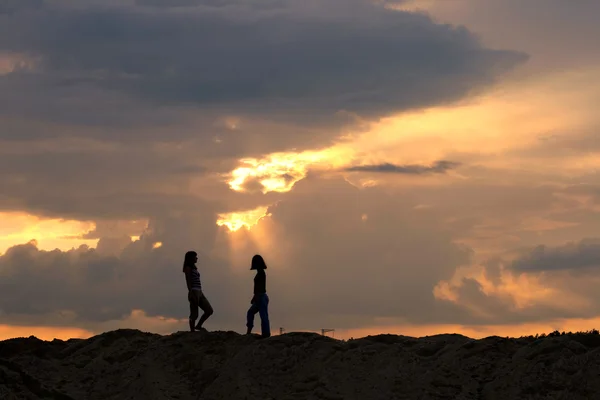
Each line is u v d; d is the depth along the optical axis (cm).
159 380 1694
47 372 1822
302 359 1642
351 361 1592
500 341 1587
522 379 1437
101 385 1738
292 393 1550
